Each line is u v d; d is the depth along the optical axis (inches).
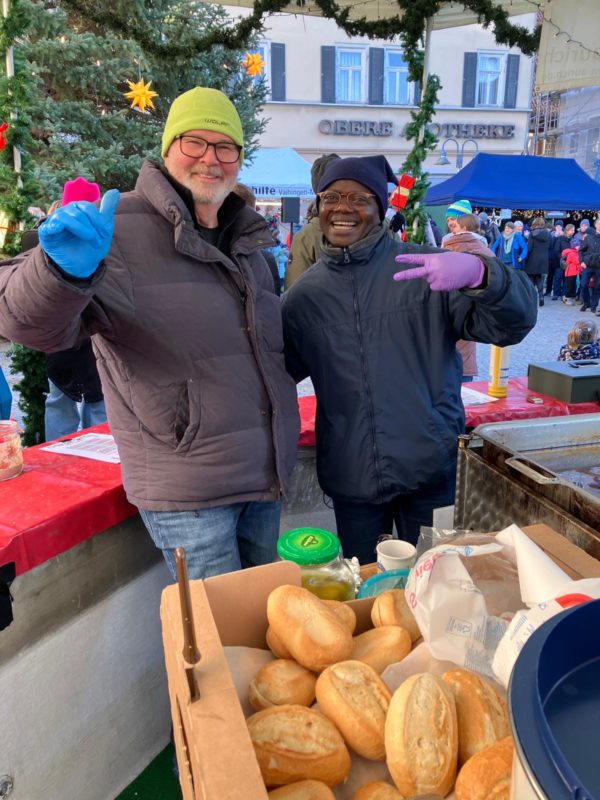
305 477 83.0
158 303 50.7
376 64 596.7
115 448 67.7
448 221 158.6
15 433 59.9
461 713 25.4
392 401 64.0
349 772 25.3
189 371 52.4
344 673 27.2
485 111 636.1
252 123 277.3
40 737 52.9
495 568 31.6
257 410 56.1
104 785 60.2
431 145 119.0
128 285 49.6
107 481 58.7
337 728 25.8
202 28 243.0
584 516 37.7
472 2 111.5
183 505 53.6
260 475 56.6
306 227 119.5
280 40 577.0
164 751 67.1
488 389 89.4
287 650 29.8
